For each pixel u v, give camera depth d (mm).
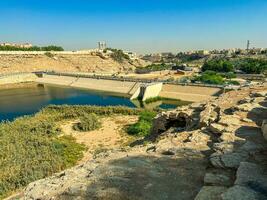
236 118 17266
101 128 56750
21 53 186250
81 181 11844
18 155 37500
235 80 119938
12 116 72312
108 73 174250
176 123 27172
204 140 15289
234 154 11656
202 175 10859
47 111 70938
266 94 23562
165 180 10805
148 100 95188
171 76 152875
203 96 92250
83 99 99062
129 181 11008
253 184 8781
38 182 14914
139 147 17844
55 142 45562
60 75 144500
